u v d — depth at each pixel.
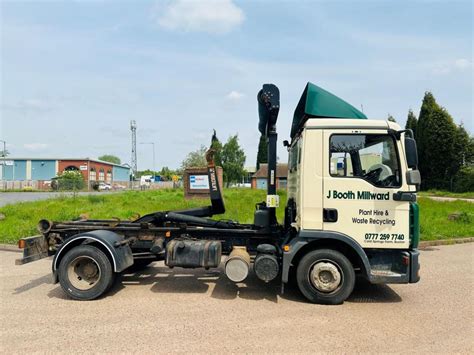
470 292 6.12
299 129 6.29
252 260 6.14
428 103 48.62
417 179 5.11
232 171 44.97
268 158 6.36
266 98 6.25
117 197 22.95
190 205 17.66
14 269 7.55
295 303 5.49
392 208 5.43
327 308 5.29
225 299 5.65
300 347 3.99
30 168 63.84
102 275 5.59
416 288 6.34
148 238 6.43
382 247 5.45
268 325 4.61
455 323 4.74
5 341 4.11
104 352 3.84
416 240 5.38
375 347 4.01
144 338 4.19
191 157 42.53
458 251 9.79
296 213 6.07
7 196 33.50
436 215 16.14
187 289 6.18
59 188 44.53
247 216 13.51
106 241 5.66
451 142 46.84
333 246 5.68
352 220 5.48
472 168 45.53
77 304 5.40
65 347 3.96
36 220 12.85
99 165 69.69
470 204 22.94
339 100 5.87
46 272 7.30
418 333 4.41
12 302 5.48
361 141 5.55
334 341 4.16
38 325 4.57
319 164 5.55
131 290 6.12
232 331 4.41
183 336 4.25
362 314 5.05
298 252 5.78
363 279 6.94
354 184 5.47
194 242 6.03
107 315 4.93
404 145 5.38
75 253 5.64
